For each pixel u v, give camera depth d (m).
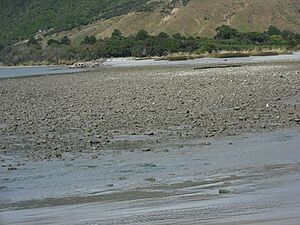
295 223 8.98
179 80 52.56
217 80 49.41
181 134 21.78
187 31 198.75
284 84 41.88
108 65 115.94
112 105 33.75
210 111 28.28
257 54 113.19
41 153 19.28
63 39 192.25
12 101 41.97
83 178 14.81
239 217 9.61
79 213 10.95
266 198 11.04
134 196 12.30
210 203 10.98
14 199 12.76
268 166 14.87
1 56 179.88
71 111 32.00
